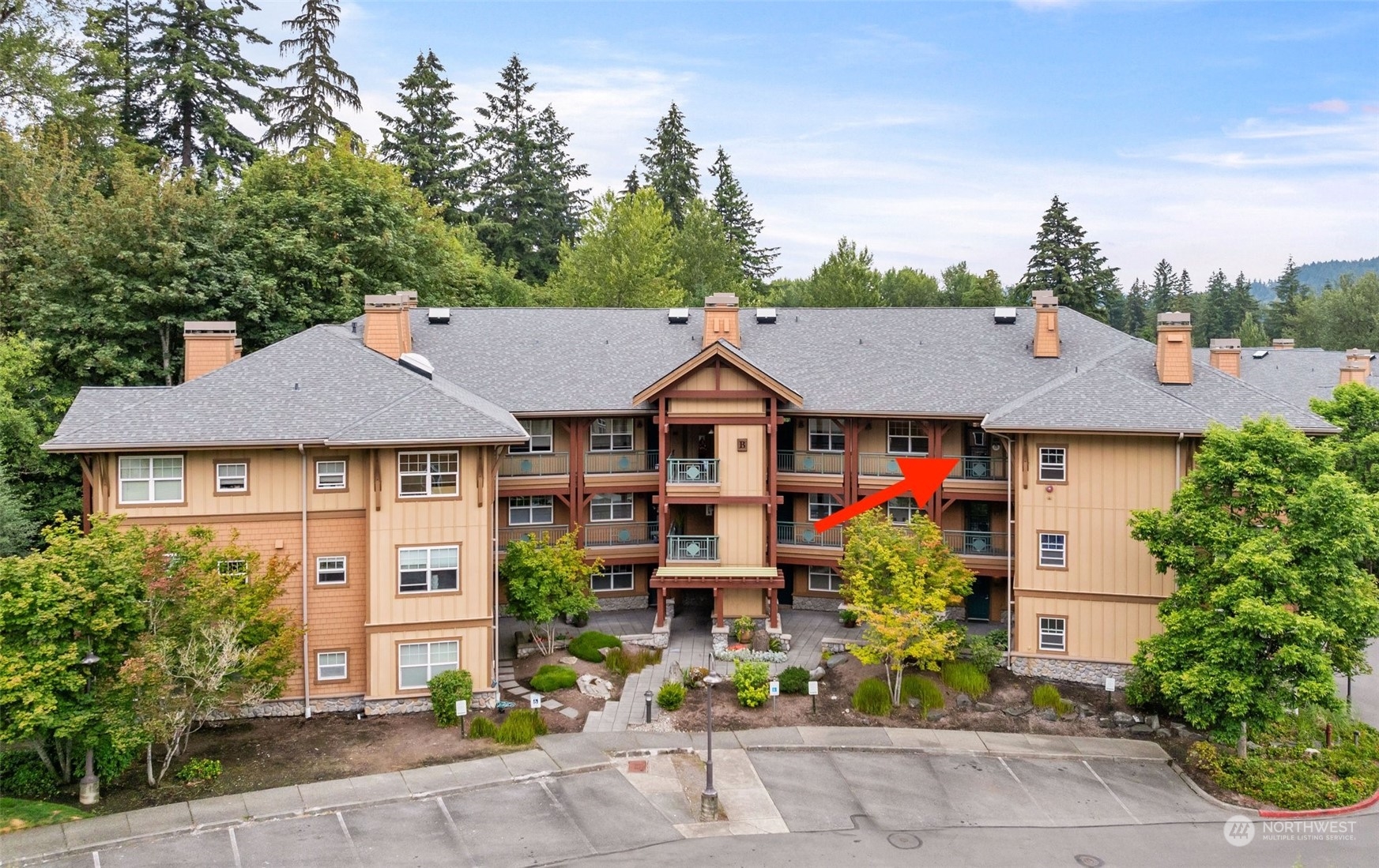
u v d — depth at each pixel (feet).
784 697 91.56
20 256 120.78
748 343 124.57
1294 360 188.75
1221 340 143.95
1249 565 75.25
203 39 179.93
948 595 94.32
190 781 71.56
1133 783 77.00
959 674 93.76
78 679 63.67
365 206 144.36
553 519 116.26
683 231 232.73
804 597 120.37
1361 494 77.97
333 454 86.79
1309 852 65.82
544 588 94.73
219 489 84.89
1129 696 87.76
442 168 234.79
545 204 249.55
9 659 62.08
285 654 77.66
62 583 63.62
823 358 120.67
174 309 122.01
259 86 186.70
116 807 67.10
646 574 119.85
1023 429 94.99
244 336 129.39
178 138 179.01
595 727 84.33
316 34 193.77
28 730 61.36
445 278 164.86
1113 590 94.73
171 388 89.04
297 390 89.45
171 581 69.67
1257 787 75.31
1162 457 92.73
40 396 111.55
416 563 87.15
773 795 72.74
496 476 90.94
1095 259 253.85
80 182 131.64
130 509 83.30
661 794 72.33
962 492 109.50
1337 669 83.61
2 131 131.64
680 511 118.32
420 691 87.66
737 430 110.32
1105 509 94.73
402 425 85.92
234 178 168.96
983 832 67.67
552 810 69.05
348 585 87.51
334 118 194.90
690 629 110.63
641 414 110.42
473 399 100.68
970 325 125.80
